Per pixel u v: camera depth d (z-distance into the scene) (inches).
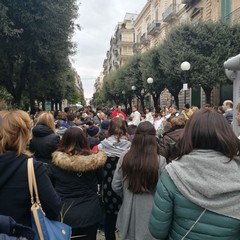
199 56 771.4
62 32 605.3
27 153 90.9
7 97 803.4
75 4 639.1
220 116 77.9
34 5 540.7
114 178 134.5
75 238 135.4
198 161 72.2
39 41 598.5
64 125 351.3
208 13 1085.8
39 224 84.4
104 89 2300.7
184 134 78.4
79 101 3681.1
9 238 70.9
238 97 266.7
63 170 134.2
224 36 777.6
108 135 168.9
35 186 86.4
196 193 71.5
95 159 133.0
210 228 71.2
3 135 87.8
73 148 135.6
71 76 1646.2
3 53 608.7
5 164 85.6
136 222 126.4
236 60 257.0
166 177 77.3
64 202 132.8
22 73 737.0
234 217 70.2
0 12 487.8
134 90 1453.0
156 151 127.3
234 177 70.7
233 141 74.9
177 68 780.6
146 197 126.0
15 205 85.9
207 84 781.3
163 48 855.1
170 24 1552.7
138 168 124.1
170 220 77.4
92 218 134.9
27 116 93.0
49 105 1685.5
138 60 1411.2
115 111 632.4
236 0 908.0
